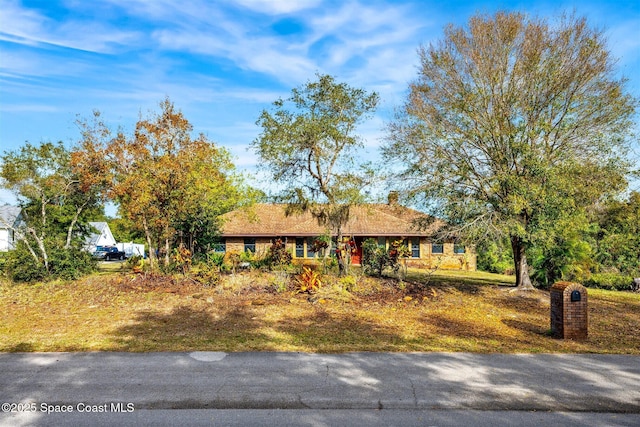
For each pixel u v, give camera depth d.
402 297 14.80
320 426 5.41
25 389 6.41
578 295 9.99
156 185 16.88
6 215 36.78
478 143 16.17
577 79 15.45
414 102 16.69
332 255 20.22
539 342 9.61
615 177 14.89
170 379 6.84
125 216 20.30
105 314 12.00
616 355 8.44
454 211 15.43
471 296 16.14
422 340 9.63
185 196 17.58
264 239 32.25
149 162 17.09
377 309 13.17
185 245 22.08
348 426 5.41
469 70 16.38
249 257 27.52
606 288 20.94
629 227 22.19
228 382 6.73
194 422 5.47
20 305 13.16
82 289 15.42
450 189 15.88
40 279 17.33
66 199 21.11
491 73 15.91
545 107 15.75
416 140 16.33
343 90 17.52
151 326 10.65
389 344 9.20
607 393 6.43
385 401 6.09
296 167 18.00
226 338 9.54
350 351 8.55
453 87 16.67
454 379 6.95
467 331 10.77
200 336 9.70
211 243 22.62
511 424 5.51
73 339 9.30
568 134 15.74
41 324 10.78
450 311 13.40
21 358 7.87
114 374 7.05
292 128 16.92
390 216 31.95
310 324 11.13
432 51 16.89
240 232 31.56
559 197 14.35
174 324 10.90
